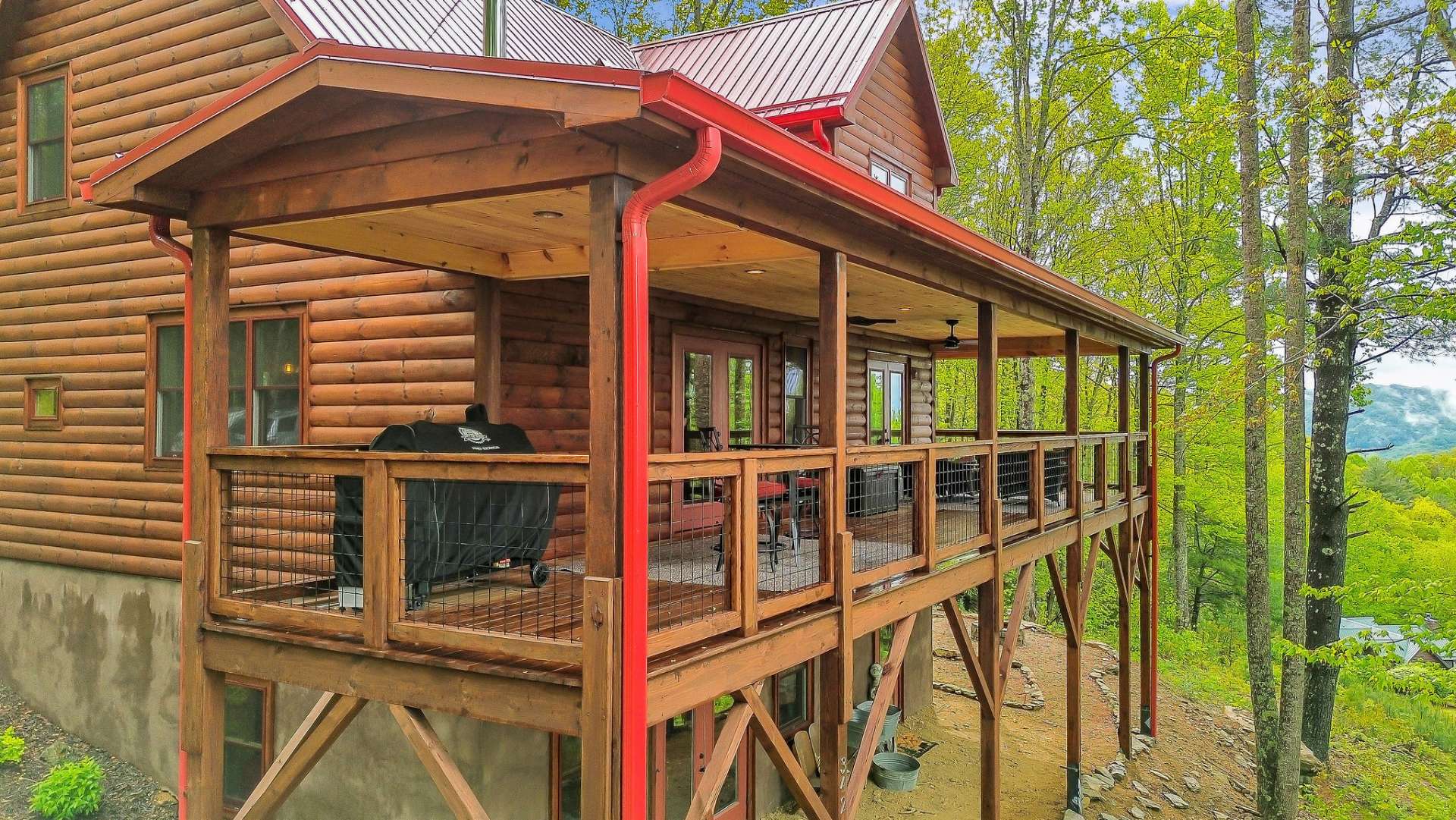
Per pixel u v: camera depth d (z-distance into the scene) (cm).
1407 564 1731
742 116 360
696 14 2177
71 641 927
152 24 873
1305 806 1236
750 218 436
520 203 487
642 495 360
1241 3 1111
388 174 430
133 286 886
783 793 926
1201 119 1279
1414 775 1440
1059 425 2809
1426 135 883
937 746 1141
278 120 433
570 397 776
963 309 978
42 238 948
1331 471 1392
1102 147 2150
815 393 1152
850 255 546
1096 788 1038
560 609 489
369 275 740
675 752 772
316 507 712
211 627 495
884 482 1048
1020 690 1445
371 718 678
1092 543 1044
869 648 1112
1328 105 984
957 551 695
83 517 919
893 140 1210
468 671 405
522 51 928
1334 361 1379
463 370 692
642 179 376
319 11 766
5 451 983
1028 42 1909
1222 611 2684
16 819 784
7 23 939
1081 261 2272
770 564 643
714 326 923
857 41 1083
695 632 411
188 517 523
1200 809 1091
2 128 976
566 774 682
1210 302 2181
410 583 459
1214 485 2317
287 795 485
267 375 808
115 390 899
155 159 472
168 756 853
